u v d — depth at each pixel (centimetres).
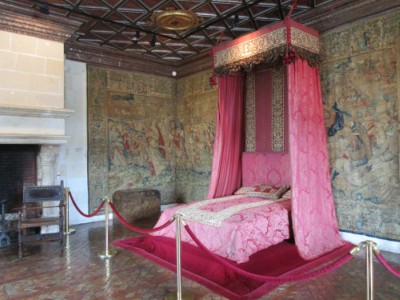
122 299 383
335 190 602
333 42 602
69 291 406
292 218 505
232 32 707
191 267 477
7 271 473
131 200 793
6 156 641
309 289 402
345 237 587
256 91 723
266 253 483
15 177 651
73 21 626
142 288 413
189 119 932
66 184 761
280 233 515
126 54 845
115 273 464
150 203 827
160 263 501
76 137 779
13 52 588
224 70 612
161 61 914
